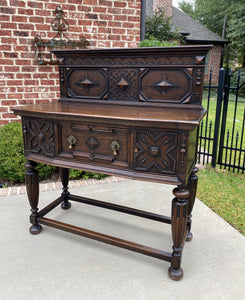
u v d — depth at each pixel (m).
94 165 1.75
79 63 2.14
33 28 3.09
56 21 3.15
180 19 17.48
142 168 1.60
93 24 3.27
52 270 1.76
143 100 1.97
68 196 2.52
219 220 2.36
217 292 1.58
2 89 3.15
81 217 2.45
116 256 1.92
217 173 3.56
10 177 3.00
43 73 3.24
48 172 3.15
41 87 3.27
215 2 20.91
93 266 1.81
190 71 1.78
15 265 1.80
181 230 1.61
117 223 2.36
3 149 2.89
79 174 3.20
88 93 2.17
